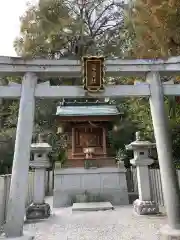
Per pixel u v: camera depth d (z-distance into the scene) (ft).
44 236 20.47
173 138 34.63
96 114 44.29
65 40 71.15
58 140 57.67
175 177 18.24
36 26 62.95
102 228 22.97
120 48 67.67
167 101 32.99
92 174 41.42
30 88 19.94
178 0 19.22
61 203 39.52
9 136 55.88
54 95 20.10
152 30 22.52
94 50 72.43
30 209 28.60
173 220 17.33
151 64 20.42
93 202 38.24
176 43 21.34
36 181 30.19
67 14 65.21
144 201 30.07
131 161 33.17
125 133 57.88
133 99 44.01
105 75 20.10
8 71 19.99
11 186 18.15
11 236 17.19
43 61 20.10
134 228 22.57
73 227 23.72
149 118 37.55
